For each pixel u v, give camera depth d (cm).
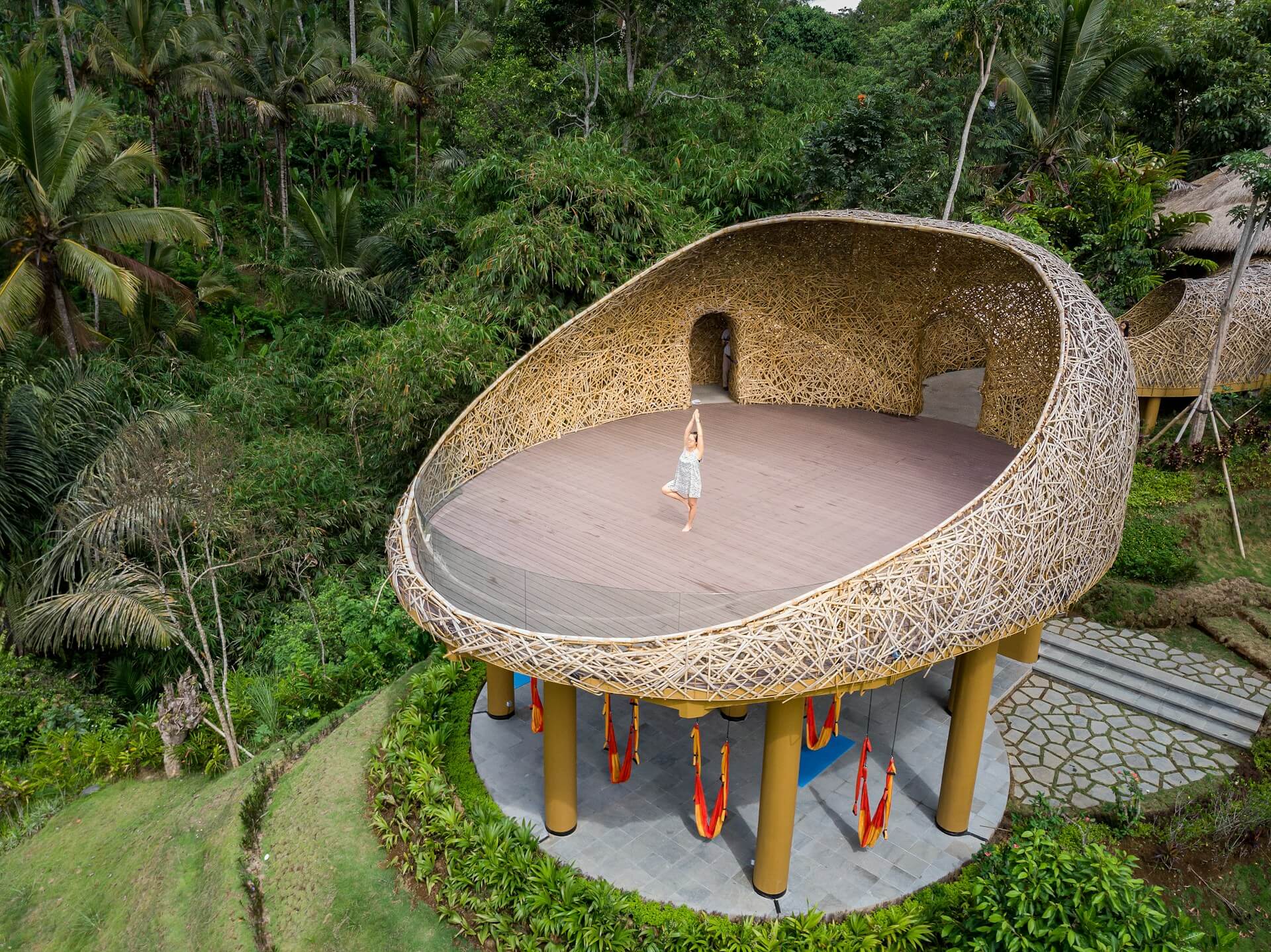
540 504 1264
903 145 2570
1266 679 1403
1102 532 1004
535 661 869
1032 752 1273
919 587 857
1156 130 3275
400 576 1023
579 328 1494
